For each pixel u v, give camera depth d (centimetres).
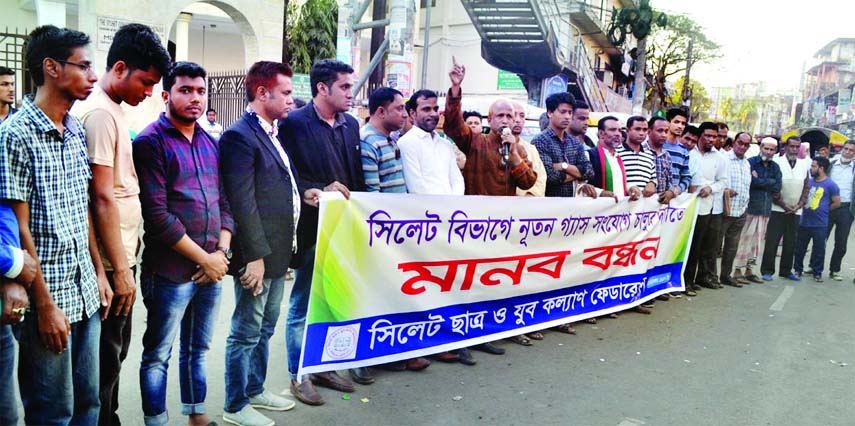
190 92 292
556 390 429
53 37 232
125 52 268
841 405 434
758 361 518
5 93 528
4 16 1334
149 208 287
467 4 1452
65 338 238
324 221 375
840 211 911
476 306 482
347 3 841
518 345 518
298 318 395
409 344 440
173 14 1074
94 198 264
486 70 2286
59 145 238
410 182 451
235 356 344
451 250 453
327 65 377
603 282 604
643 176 638
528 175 495
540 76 1828
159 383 311
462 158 516
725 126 791
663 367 488
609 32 2144
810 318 674
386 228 411
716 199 771
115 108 272
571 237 553
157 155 288
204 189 305
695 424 388
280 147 346
